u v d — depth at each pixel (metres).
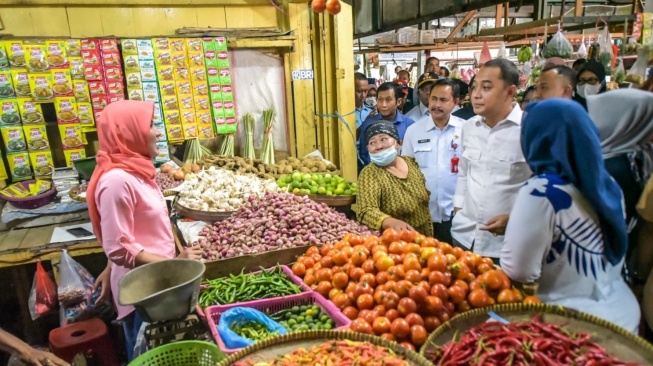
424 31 9.14
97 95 3.91
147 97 4.07
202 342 1.76
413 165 3.28
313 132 4.82
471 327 1.72
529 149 1.75
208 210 3.30
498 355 1.50
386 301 1.86
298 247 2.59
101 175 2.28
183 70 4.14
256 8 4.50
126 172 2.27
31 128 3.79
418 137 3.80
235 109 4.54
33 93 3.74
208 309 2.02
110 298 3.16
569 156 1.61
